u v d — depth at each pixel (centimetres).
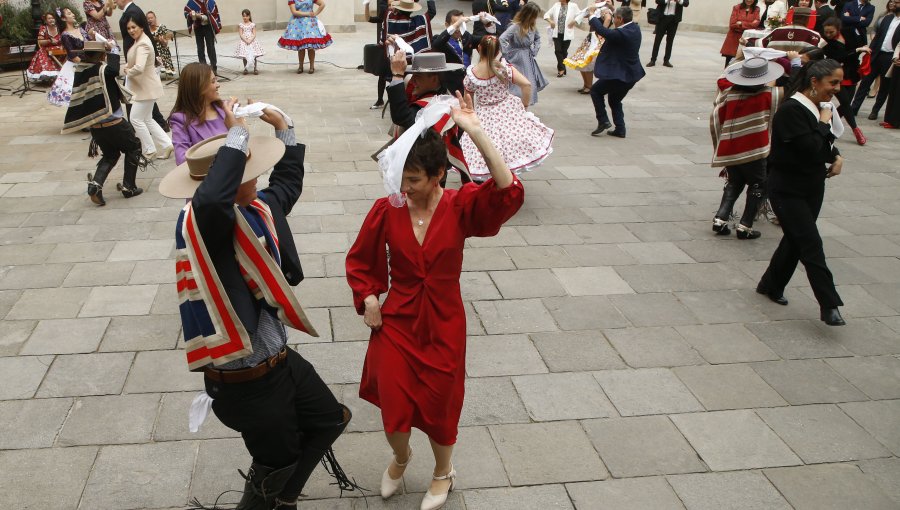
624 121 1020
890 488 342
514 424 379
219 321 243
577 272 560
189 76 410
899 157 905
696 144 935
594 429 377
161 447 352
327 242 596
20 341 440
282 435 266
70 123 652
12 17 1422
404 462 317
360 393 316
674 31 1481
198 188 239
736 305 516
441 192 292
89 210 664
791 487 340
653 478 343
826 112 466
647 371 431
